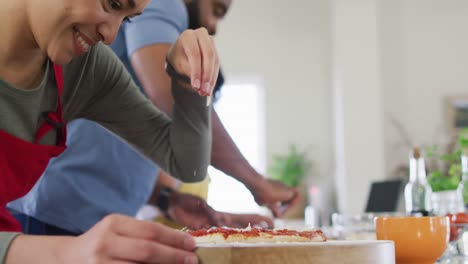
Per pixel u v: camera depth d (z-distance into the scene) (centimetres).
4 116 99
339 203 652
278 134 712
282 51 717
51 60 96
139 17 141
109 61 121
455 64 671
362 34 641
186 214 165
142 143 129
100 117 128
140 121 127
